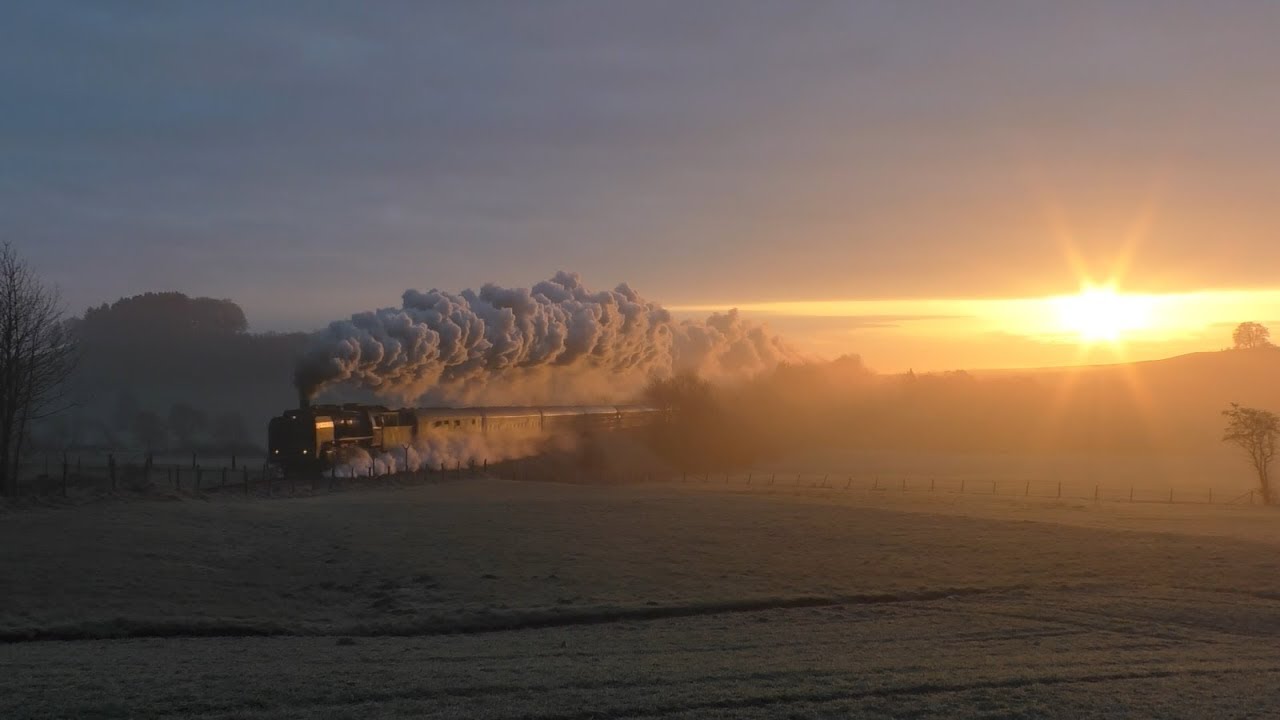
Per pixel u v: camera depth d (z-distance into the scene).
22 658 22.44
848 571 38.28
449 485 69.50
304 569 36.62
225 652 23.67
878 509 58.44
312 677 19.02
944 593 34.59
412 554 39.75
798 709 16.64
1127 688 18.77
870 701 17.19
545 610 30.75
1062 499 73.31
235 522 44.19
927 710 16.72
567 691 17.70
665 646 24.66
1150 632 27.48
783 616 30.66
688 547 43.22
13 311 49.97
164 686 18.03
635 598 33.09
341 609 31.78
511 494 64.38
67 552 35.34
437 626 29.00
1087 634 27.05
